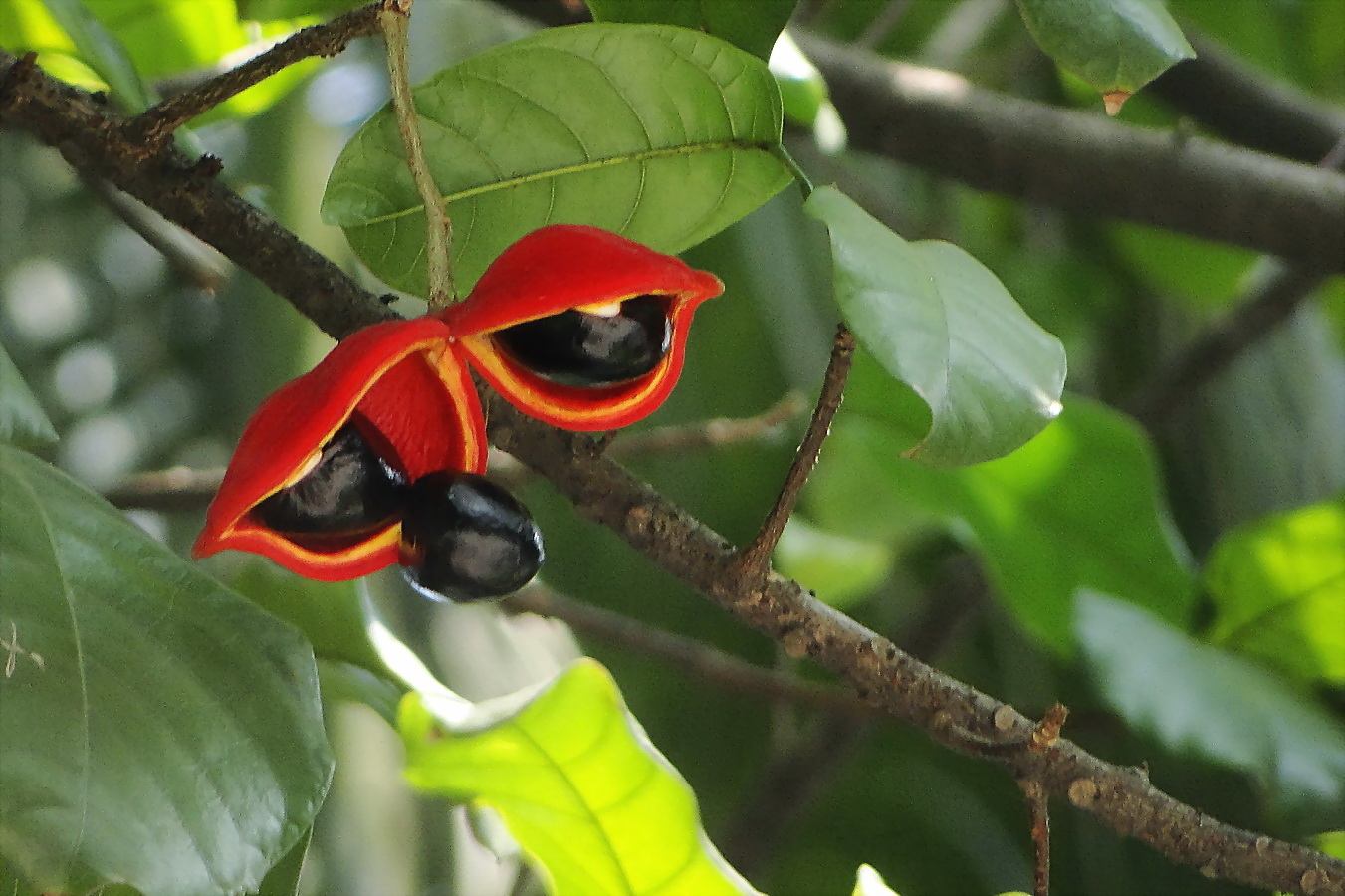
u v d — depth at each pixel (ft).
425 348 3.12
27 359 4.68
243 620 3.10
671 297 3.15
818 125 3.44
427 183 3.15
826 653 3.29
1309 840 3.54
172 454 4.66
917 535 4.66
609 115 3.28
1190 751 3.54
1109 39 3.16
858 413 3.79
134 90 3.48
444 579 3.13
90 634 3.05
